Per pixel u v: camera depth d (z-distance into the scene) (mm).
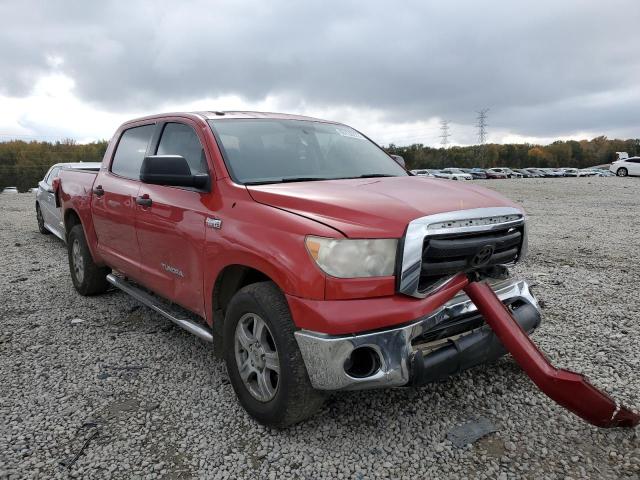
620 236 10133
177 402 3441
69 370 3949
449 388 3525
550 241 9539
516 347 2803
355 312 2633
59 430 3105
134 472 2717
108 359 4148
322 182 3512
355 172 4055
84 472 2717
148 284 4391
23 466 2758
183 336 4641
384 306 2676
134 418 3246
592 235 10320
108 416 3271
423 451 2844
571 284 6133
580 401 2660
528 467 2691
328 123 4770
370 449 2875
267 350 3010
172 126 4336
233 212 3246
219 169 3533
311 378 2719
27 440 3010
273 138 4039
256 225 3035
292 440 2973
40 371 3934
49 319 5141
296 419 2918
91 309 5457
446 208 2906
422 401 3365
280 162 3797
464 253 2885
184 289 3797
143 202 4211
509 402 3328
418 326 2742
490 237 3045
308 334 2688
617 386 3506
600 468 2670
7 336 4668
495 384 3568
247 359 3166
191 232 3576
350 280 2658
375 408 3289
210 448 2920
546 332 4504
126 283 5098
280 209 3004
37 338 4621
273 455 2834
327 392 2863
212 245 3332
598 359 3936
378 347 2666
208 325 3773
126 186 4672
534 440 2920
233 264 3182
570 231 10969
